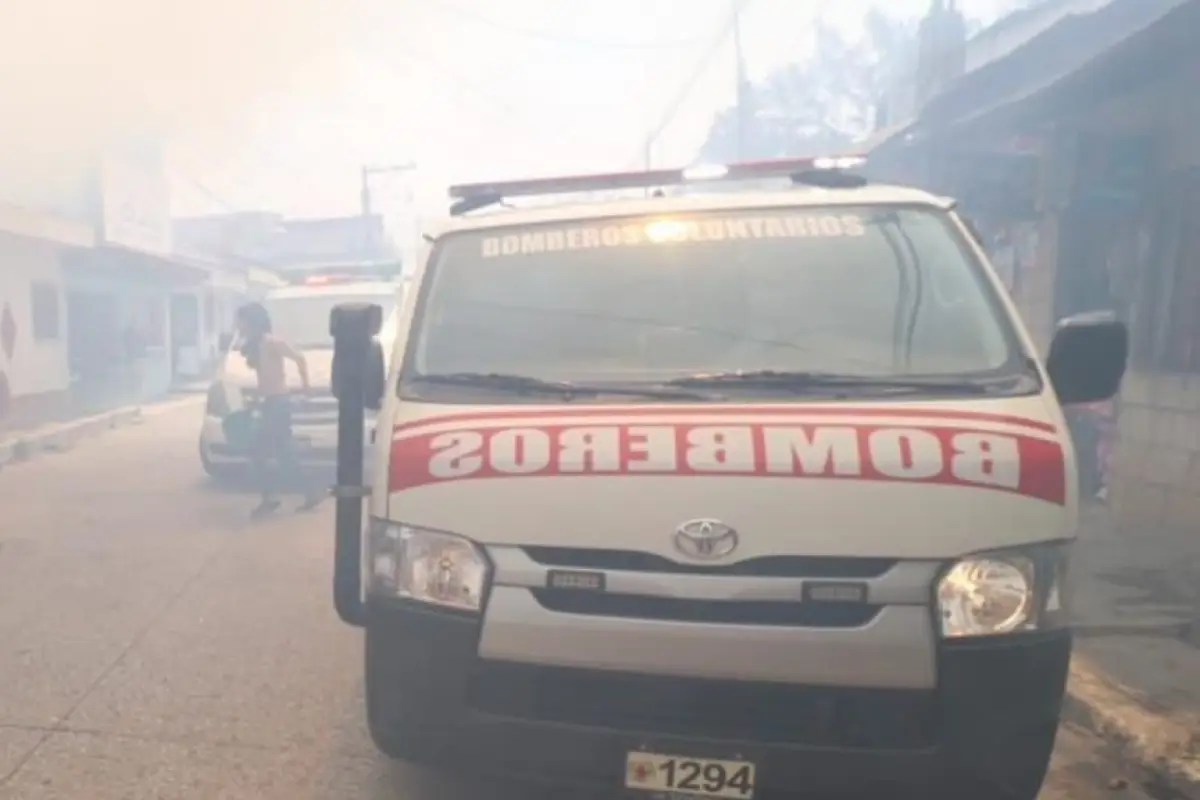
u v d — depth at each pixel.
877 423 2.38
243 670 4.12
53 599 5.20
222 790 3.03
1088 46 6.30
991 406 2.43
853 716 2.23
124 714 3.63
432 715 2.41
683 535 2.25
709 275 2.96
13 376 13.07
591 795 2.95
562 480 2.35
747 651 2.22
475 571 2.36
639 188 3.78
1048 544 2.25
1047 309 7.97
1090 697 3.71
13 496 8.49
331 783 3.09
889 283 2.87
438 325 2.96
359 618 2.91
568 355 2.80
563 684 2.35
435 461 2.46
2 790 3.01
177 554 6.27
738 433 2.37
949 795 2.21
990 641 2.19
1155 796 3.14
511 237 3.19
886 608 2.20
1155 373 6.64
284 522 7.33
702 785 2.28
